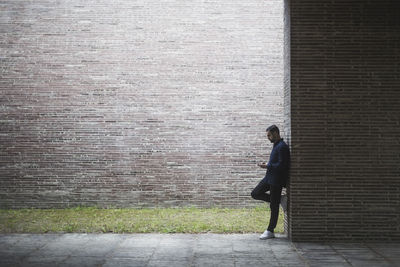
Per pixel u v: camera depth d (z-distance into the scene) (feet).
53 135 32.04
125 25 32.27
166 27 32.30
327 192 21.18
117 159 31.99
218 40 32.27
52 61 32.17
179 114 32.07
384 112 21.18
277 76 32.24
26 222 26.37
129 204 31.86
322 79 21.33
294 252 19.13
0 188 31.94
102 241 21.59
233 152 32.04
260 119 32.12
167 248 20.06
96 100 32.09
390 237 20.98
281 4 32.45
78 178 31.99
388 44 21.30
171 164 31.99
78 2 32.37
